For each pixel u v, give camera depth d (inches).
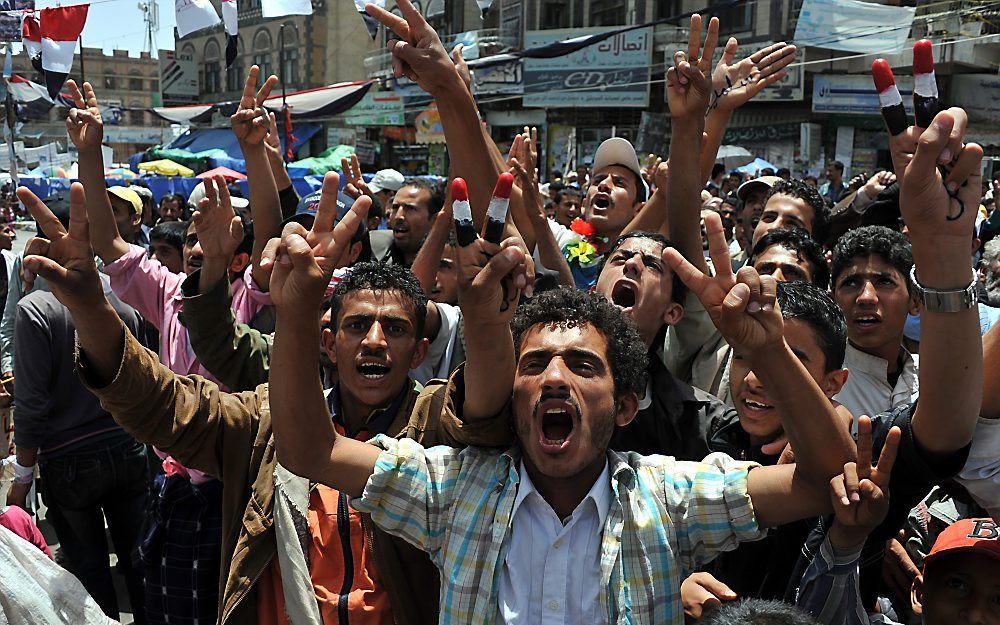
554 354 71.4
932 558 78.0
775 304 63.9
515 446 76.9
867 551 83.7
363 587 86.7
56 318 145.6
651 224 135.6
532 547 72.9
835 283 117.4
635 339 75.6
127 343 82.5
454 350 123.0
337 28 1093.1
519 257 67.2
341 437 77.2
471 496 74.8
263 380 109.3
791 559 87.7
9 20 234.1
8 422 155.3
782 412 67.0
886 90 62.6
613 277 112.5
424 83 99.3
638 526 71.8
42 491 153.3
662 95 818.2
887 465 63.7
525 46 829.8
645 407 106.4
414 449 77.7
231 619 86.6
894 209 163.3
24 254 78.3
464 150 101.7
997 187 405.1
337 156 911.7
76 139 126.8
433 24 818.8
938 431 67.6
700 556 73.5
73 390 148.6
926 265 63.7
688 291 120.8
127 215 215.9
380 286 95.4
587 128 853.8
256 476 90.1
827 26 419.2
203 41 1198.3
